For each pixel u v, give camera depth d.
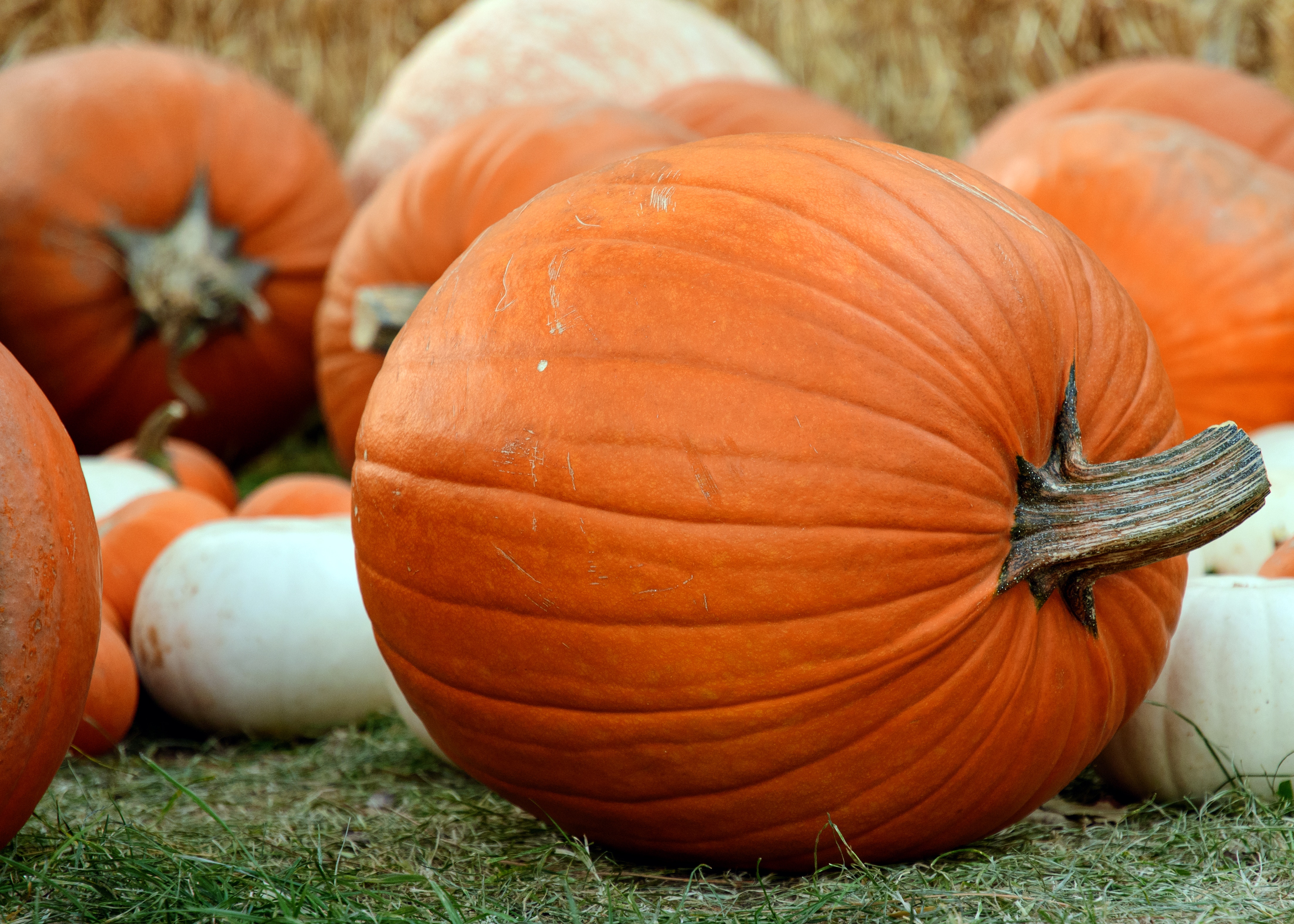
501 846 2.40
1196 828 2.41
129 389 3.59
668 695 2.29
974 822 2.34
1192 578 2.55
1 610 2.26
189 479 3.14
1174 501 2.29
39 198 3.37
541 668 2.30
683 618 2.28
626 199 2.34
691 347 2.28
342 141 5.46
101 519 2.84
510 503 2.29
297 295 3.75
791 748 2.29
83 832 2.39
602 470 2.28
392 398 2.36
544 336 2.30
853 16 5.17
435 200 3.01
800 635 2.27
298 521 2.76
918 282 2.30
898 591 2.28
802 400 2.27
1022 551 2.30
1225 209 2.95
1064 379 2.33
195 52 5.34
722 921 2.28
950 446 2.28
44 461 2.29
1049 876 2.34
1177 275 2.93
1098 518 2.30
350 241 3.15
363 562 2.37
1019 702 2.31
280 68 5.43
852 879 2.33
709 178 2.34
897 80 5.16
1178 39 4.77
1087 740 2.35
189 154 3.53
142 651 2.69
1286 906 2.29
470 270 2.37
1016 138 3.11
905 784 2.31
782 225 2.31
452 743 2.37
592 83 4.32
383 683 2.69
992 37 5.04
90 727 2.58
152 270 3.43
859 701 2.29
